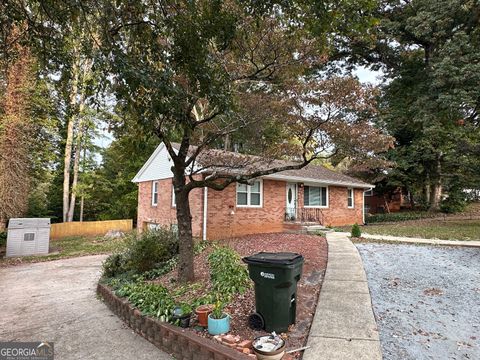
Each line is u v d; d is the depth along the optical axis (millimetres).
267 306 3824
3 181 14109
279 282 3740
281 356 3021
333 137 5891
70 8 3801
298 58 5801
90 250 14523
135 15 3957
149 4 3922
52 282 8719
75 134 23719
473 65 14953
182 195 6199
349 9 3822
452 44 15859
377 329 3963
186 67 3941
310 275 6344
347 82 5594
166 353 4035
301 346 3525
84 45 3896
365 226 17156
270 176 13461
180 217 6211
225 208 12273
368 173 21953
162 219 14430
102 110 4926
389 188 24594
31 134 15852
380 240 10688
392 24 18656
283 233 13312
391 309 4691
